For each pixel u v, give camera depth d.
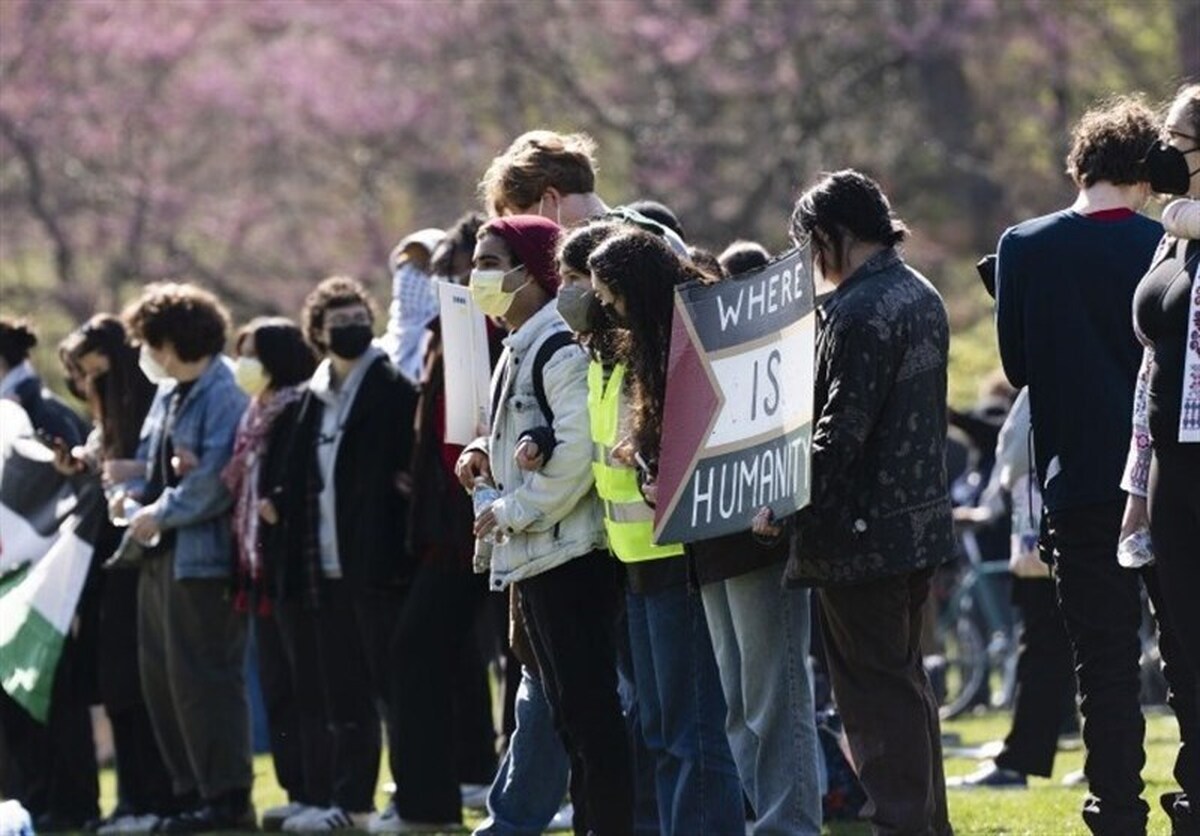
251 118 84.50
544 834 30.33
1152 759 37.06
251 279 85.75
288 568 32.62
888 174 89.81
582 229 23.00
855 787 30.03
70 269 82.38
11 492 36.00
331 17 84.56
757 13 86.56
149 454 34.69
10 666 35.56
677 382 21.78
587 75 88.31
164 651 34.38
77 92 82.00
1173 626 21.03
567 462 22.94
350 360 32.12
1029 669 33.66
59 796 36.25
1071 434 23.67
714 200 86.00
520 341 23.70
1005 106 92.44
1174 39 92.25
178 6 83.56
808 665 23.08
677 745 23.80
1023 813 30.14
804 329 21.16
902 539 21.86
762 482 21.47
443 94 85.06
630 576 23.61
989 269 25.47
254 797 40.22
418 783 30.42
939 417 22.25
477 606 30.53
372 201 86.19
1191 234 20.28
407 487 31.75
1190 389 20.27
